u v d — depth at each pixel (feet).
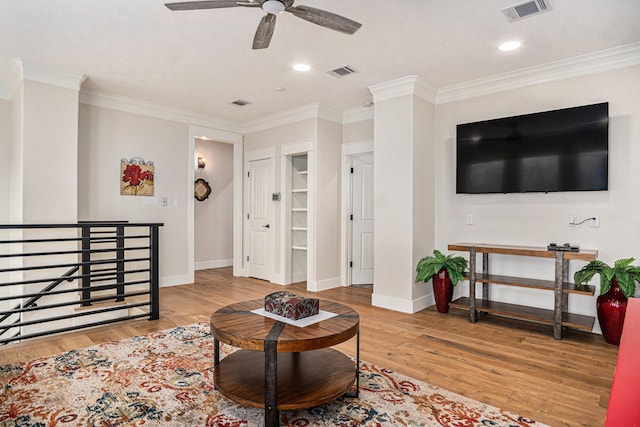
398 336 10.74
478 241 13.38
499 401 7.11
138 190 16.37
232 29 9.63
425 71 12.39
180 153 17.76
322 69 12.34
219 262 23.95
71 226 10.31
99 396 7.14
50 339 10.24
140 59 11.60
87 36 10.03
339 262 18.04
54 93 12.44
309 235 17.06
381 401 7.06
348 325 6.66
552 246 10.84
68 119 12.72
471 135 13.01
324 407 6.84
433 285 13.32
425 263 12.82
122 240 13.66
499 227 12.92
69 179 12.78
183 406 6.82
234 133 19.94
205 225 23.22
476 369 8.54
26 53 11.15
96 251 10.79
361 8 8.52
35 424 6.20
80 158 14.73
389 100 13.67
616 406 2.49
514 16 8.81
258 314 7.28
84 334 10.64
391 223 13.69
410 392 7.42
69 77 12.62
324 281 17.15
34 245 12.26
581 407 6.91
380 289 14.05
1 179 14.14
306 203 19.29
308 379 6.84
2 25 9.42
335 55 11.19
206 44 10.52
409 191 13.16
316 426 6.25
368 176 18.49
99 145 15.23
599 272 10.09
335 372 7.14
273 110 17.62
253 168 19.86
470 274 12.16
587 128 10.80
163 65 12.07
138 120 16.33
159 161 17.04
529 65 11.80
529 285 11.09
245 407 6.82
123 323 11.73
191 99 15.89
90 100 14.89
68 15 8.92
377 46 10.53
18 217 12.57
